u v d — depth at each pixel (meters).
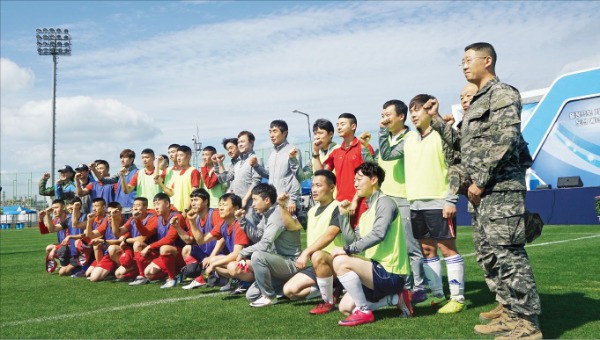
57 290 6.39
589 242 9.20
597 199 13.74
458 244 10.01
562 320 3.80
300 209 6.24
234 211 5.72
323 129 5.82
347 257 3.94
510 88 3.39
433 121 3.96
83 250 7.71
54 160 28.22
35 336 3.93
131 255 6.99
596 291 4.85
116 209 7.15
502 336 3.32
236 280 5.78
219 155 7.47
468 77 3.57
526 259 3.36
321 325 3.91
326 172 4.57
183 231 6.30
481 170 3.32
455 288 4.28
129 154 8.55
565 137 16.22
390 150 5.02
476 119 3.45
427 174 4.50
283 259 4.93
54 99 28.58
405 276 4.11
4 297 5.92
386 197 4.17
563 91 16.27
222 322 4.17
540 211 15.27
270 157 6.64
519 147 3.43
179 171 7.94
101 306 5.15
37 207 39.88
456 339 3.38
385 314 4.28
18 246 15.39
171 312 4.68
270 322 4.09
